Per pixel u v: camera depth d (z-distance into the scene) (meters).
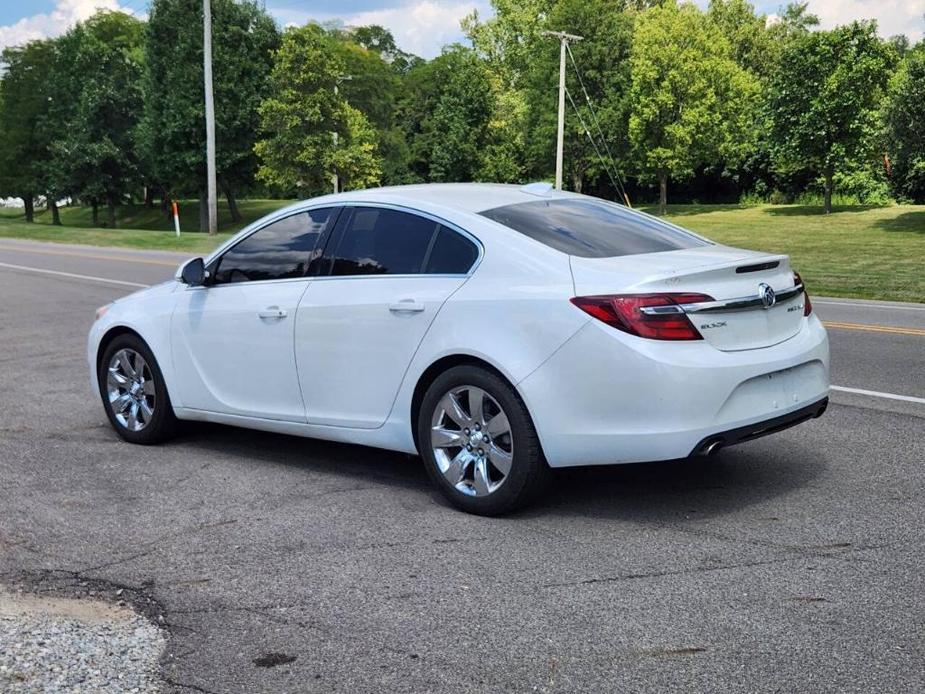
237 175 53.84
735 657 3.16
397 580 3.92
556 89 55.88
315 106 45.09
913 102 27.64
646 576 3.89
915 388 7.51
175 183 55.41
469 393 4.72
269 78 48.28
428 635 3.40
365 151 47.53
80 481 5.51
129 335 6.39
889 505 4.72
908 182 39.97
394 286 5.08
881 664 3.08
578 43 55.25
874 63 38.03
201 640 3.41
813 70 39.50
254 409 5.77
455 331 4.74
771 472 5.35
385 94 66.94
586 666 3.13
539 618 3.52
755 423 4.48
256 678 3.12
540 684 3.02
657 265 4.52
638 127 48.84
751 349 4.56
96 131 59.06
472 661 3.19
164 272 20.55
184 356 6.08
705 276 4.48
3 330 12.19
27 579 4.02
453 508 4.88
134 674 3.14
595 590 3.76
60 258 26.38
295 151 45.53
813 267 19.19
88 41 64.69
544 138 55.59
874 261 20.05
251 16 52.84
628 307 4.31
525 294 4.57
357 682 3.07
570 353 4.39
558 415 4.44
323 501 5.05
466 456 4.78
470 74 59.06
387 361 5.05
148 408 6.32
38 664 3.20
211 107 36.84
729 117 49.12
